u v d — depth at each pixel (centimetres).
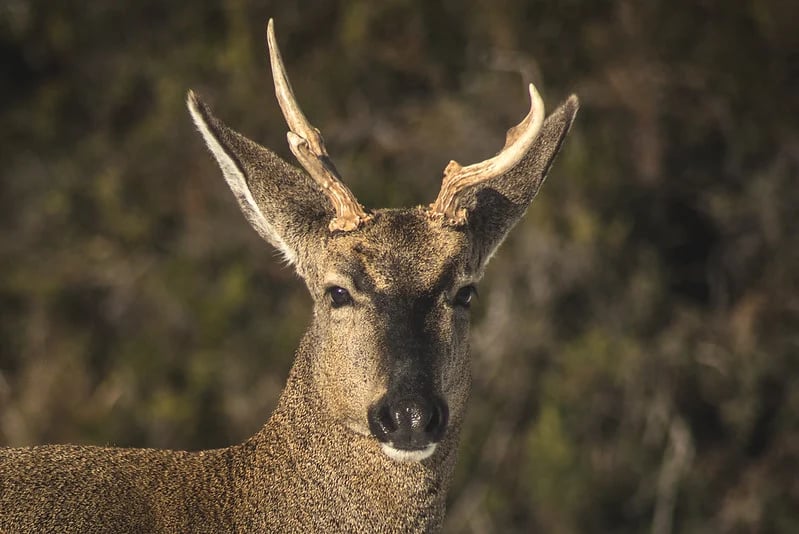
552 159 2236
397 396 1961
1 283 4534
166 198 4597
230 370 4288
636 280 4309
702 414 4325
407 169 4472
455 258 2058
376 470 2041
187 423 4209
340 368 2038
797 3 4534
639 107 4462
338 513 2053
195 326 4362
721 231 4512
